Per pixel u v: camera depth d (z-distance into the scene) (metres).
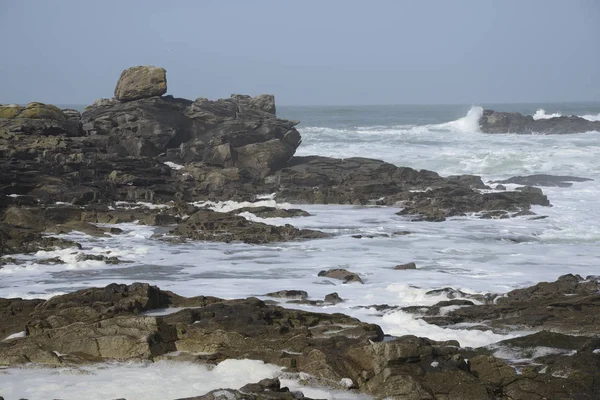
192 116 68.31
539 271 31.20
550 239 39.69
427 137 104.31
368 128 131.12
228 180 57.50
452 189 54.66
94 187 50.62
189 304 21.11
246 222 42.44
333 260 33.91
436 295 24.12
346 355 15.85
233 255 35.28
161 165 59.41
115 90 71.38
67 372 16.19
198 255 35.22
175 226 43.16
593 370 14.78
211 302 21.11
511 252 36.03
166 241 38.81
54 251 34.97
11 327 19.34
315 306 23.42
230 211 47.84
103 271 31.36
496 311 21.06
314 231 40.84
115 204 48.81
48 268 31.72
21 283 28.70
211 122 68.31
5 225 38.78
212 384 15.20
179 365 16.58
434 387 14.68
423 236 40.53
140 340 17.03
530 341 16.91
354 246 37.66
